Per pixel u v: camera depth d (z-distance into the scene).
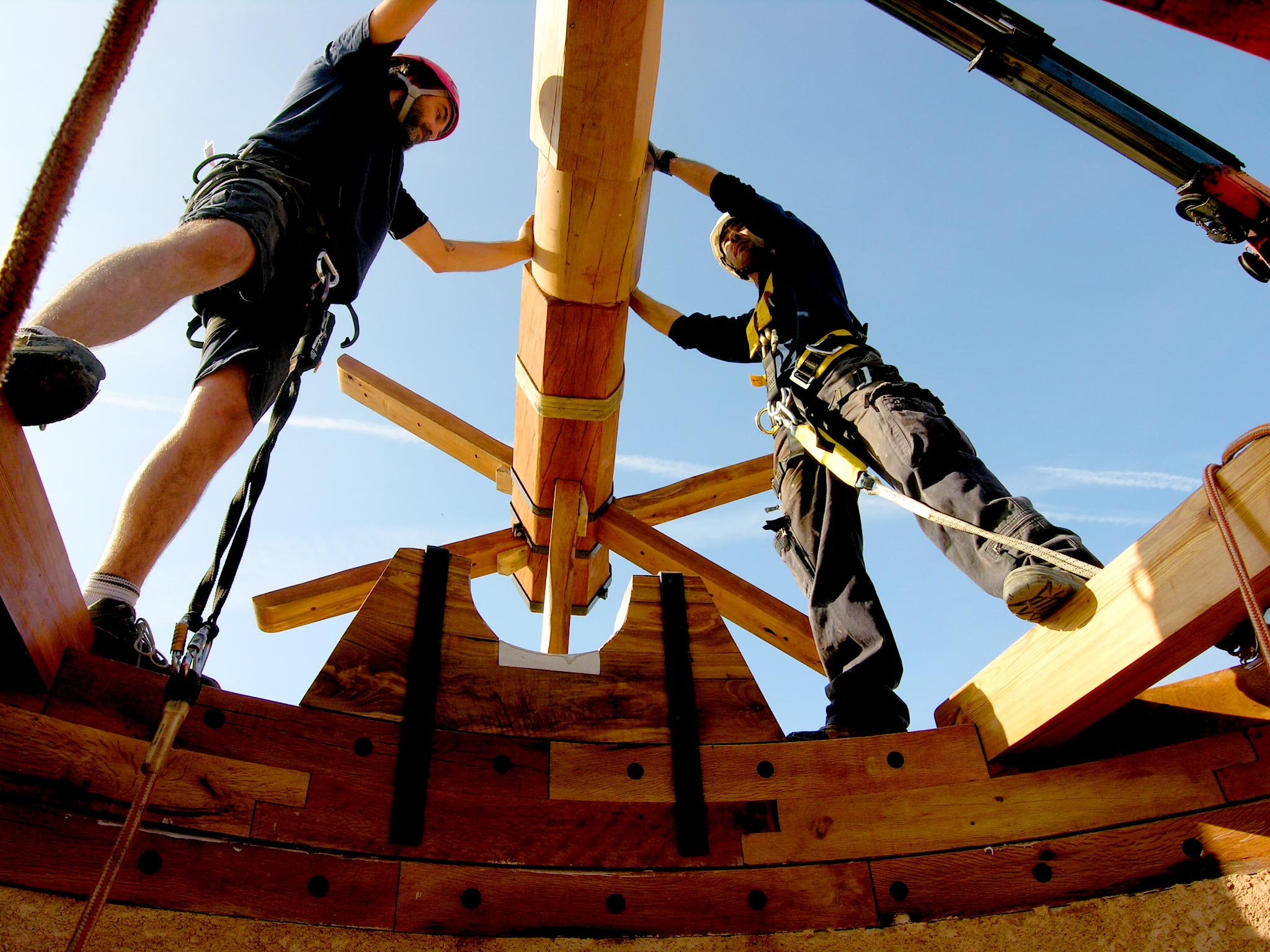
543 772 2.31
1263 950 1.99
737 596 4.41
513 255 4.06
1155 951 2.05
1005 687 2.41
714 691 2.51
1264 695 2.35
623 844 2.24
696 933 2.12
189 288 2.53
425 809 2.20
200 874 1.98
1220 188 2.45
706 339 4.19
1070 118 2.60
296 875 2.04
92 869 1.93
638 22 2.86
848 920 2.15
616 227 3.58
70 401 1.94
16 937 1.82
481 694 2.41
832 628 3.01
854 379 3.19
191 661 1.99
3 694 2.04
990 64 2.60
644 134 3.28
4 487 1.88
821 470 3.39
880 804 2.33
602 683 2.49
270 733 2.20
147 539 2.52
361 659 2.39
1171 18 1.93
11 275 1.33
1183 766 2.32
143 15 1.35
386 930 2.03
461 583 2.57
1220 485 2.04
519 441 4.61
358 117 3.29
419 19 3.30
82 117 1.33
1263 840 2.16
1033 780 2.35
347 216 3.12
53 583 2.08
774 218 3.81
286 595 4.07
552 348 4.01
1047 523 2.54
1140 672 2.11
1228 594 1.94
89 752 2.04
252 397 2.91
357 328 3.23
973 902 2.17
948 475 2.79
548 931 2.09
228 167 2.92
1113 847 2.22
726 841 2.26
